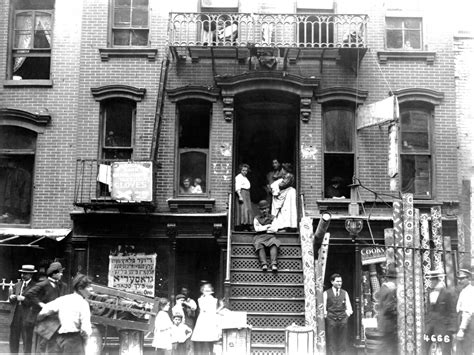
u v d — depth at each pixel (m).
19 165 15.55
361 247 14.40
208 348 11.68
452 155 15.25
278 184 15.19
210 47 14.73
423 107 15.54
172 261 14.62
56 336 8.49
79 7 15.95
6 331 14.48
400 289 10.25
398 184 15.10
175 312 11.95
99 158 15.26
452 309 10.62
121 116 15.52
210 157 15.15
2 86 15.58
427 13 15.76
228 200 14.52
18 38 16.08
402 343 10.00
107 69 15.48
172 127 15.23
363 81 15.43
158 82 15.44
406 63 15.52
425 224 13.27
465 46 15.71
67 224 15.09
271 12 15.73
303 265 12.57
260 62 15.10
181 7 15.74
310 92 15.11
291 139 16.92
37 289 10.91
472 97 15.48
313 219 14.77
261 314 12.89
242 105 16.16
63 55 15.76
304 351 10.52
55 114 15.51
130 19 15.88
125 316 11.53
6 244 14.35
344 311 12.59
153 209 14.62
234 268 13.89
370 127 15.13
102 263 14.79
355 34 15.10
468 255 14.20
